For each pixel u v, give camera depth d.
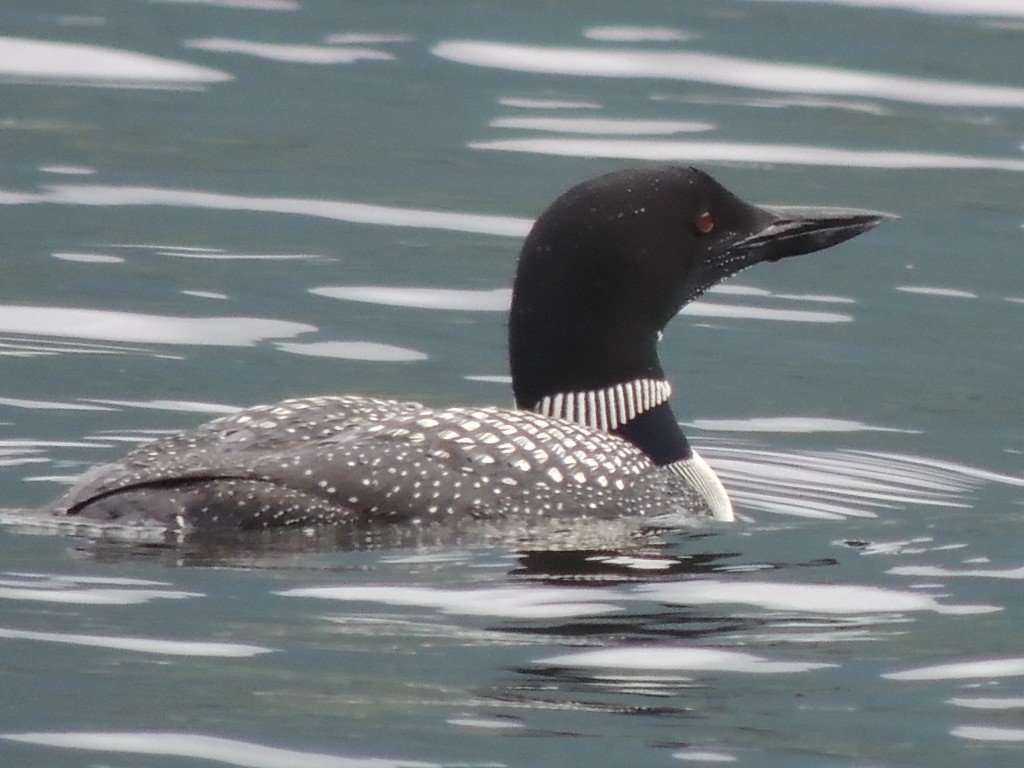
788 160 19.52
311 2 24.73
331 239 17.56
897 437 13.59
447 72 22.41
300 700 8.55
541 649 9.13
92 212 18.03
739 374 14.88
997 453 13.29
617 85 21.89
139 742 8.18
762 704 8.71
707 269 11.80
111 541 9.88
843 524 11.45
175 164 19.39
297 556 9.90
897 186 18.95
